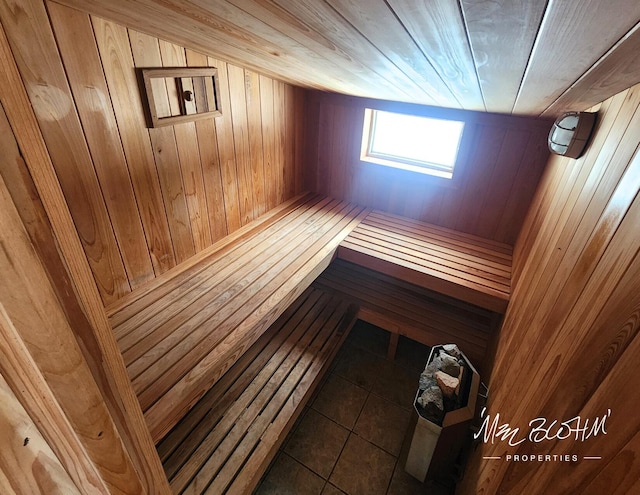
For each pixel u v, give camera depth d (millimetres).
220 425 1822
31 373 329
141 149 1609
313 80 1916
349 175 2980
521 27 409
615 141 879
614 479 432
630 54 423
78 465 422
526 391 970
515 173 2336
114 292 1729
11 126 265
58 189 316
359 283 2887
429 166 2729
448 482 1927
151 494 613
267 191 2713
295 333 2434
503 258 2389
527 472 759
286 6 543
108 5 896
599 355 549
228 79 1958
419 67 858
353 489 1908
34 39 1122
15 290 292
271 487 1901
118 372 468
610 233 688
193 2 641
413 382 2539
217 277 2010
